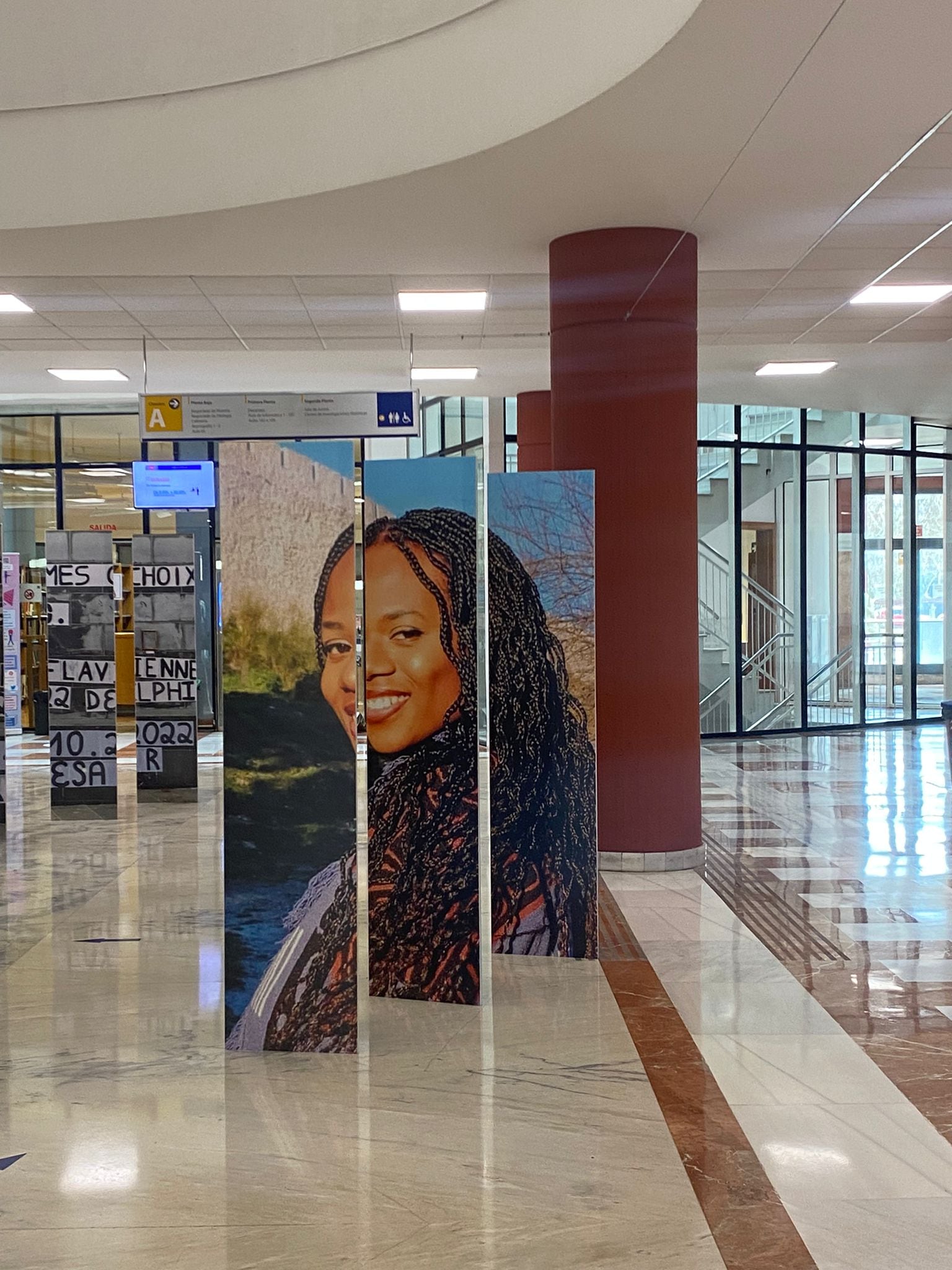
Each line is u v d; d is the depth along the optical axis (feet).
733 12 17.46
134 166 27.37
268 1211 12.05
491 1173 12.82
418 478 19.04
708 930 23.20
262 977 16.84
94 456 66.85
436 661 18.95
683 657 28.58
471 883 18.76
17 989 19.88
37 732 66.08
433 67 23.89
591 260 28.32
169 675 41.04
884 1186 12.42
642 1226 11.63
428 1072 15.85
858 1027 17.43
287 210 26.84
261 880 16.84
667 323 28.32
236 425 41.57
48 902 26.32
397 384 50.62
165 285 34.01
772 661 61.82
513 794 21.65
